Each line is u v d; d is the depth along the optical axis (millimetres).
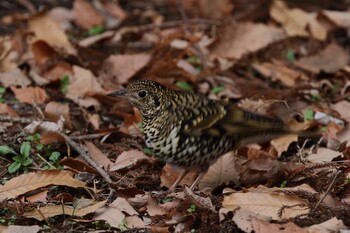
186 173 10438
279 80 14562
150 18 18203
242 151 11430
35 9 18438
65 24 17625
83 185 9953
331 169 10359
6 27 17344
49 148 11406
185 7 18609
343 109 12805
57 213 9367
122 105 13055
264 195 9344
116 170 10852
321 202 9234
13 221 9359
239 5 18703
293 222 8930
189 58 15383
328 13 17078
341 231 8641
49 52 14648
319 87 14062
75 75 13594
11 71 14008
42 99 13188
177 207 9484
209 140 9938
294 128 12078
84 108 13086
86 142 11258
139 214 9602
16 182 9883
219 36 15523
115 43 16500
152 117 10000
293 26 16469
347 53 16328
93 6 18281
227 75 14680
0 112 12469
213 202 9719
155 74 14375
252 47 15383
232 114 10078
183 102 9961
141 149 11711
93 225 9367
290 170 10383
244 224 8773
